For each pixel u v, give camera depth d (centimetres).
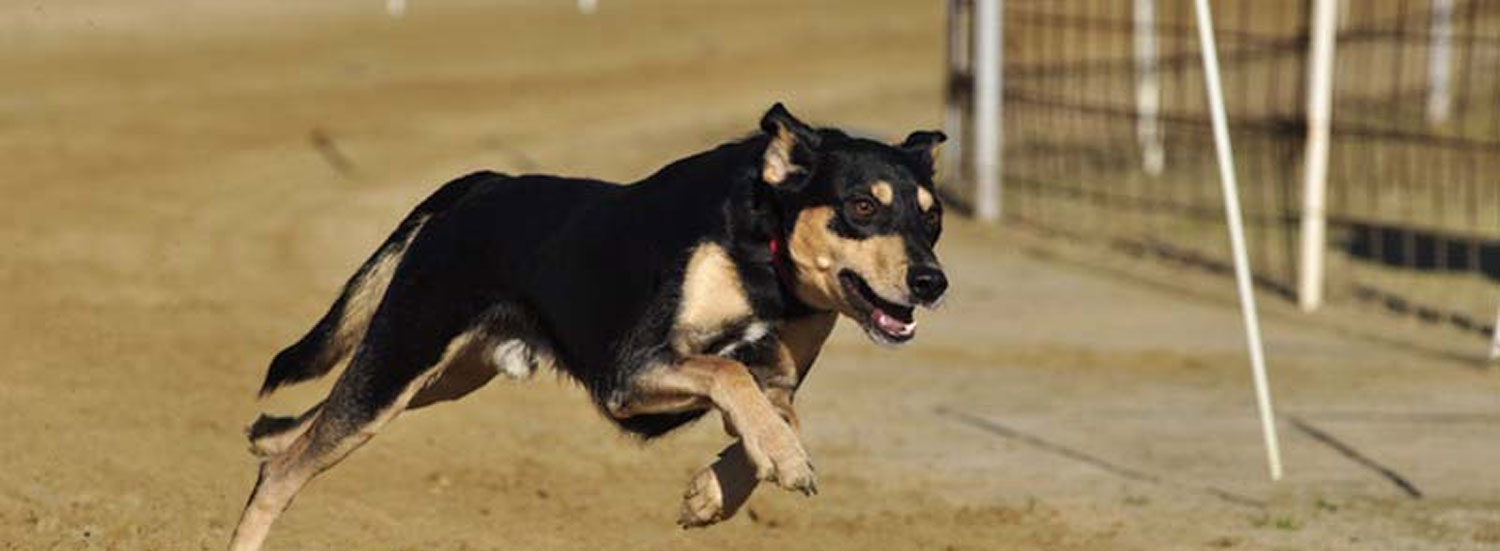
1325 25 1834
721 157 821
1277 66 2734
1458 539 1086
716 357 799
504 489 1205
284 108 2955
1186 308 1856
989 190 2344
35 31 3406
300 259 2027
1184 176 2494
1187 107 2819
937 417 1425
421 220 932
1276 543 1084
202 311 1739
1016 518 1144
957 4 2481
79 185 2369
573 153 2719
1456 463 1270
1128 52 3033
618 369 824
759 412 772
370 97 3070
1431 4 2802
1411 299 1861
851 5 4172
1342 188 2269
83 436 1263
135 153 2589
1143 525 1129
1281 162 2456
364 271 943
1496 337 1605
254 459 1238
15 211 2192
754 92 3222
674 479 1242
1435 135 2502
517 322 895
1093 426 1396
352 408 905
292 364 962
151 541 1046
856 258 797
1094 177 2511
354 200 2367
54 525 1064
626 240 829
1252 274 2006
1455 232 2103
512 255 880
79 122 2762
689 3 4091
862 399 1482
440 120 2930
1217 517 1143
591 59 3481
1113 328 1766
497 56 3459
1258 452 1309
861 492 1209
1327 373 1570
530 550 1067
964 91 2491
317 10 3788
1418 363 1605
